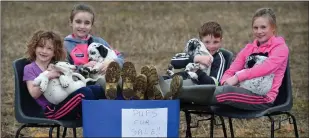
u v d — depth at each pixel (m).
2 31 15.62
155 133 5.05
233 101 5.61
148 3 21.72
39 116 5.71
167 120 5.08
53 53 5.82
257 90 5.85
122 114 5.00
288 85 6.07
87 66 6.03
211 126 6.38
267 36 6.14
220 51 6.57
